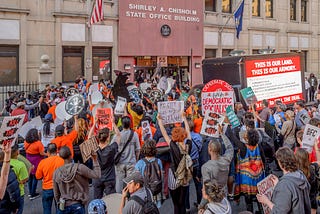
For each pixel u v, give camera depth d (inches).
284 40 1264.8
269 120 409.1
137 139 271.6
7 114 557.3
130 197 171.6
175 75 1019.9
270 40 1219.2
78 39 842.8
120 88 477.4
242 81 520.4
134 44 927.7
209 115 257.0
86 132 315.3
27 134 301.3
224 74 543.5
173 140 243.1
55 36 809.5
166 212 281.6
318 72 1374.3
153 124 386.3
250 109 389.7
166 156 293.7
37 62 791.7
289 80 570.3
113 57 901.8
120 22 901.2
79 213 208.1
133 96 483.5
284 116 386.3
